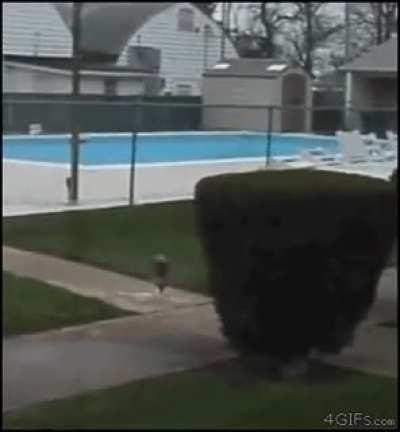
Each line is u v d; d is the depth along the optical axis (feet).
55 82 141.49
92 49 150.71
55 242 51.93
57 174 72.69
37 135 100.73
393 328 35.06
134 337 33.73
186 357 31.09
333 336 28.37
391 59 148.15
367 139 105.50
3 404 25.90
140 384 27.99
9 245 51.06
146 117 141.28
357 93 153.48
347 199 27.35
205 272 44.96
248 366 29.96
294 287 27.50
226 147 120.26
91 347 32.19
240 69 157.28
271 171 29.94
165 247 51.44
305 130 155.02
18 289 39.81
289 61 178.50
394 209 28.45
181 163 82.79
